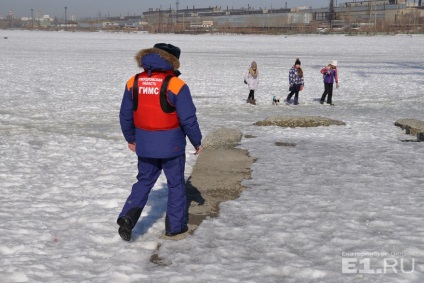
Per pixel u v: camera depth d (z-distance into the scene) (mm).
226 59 41562
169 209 4867
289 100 17875
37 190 6648
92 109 15469
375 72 29672
